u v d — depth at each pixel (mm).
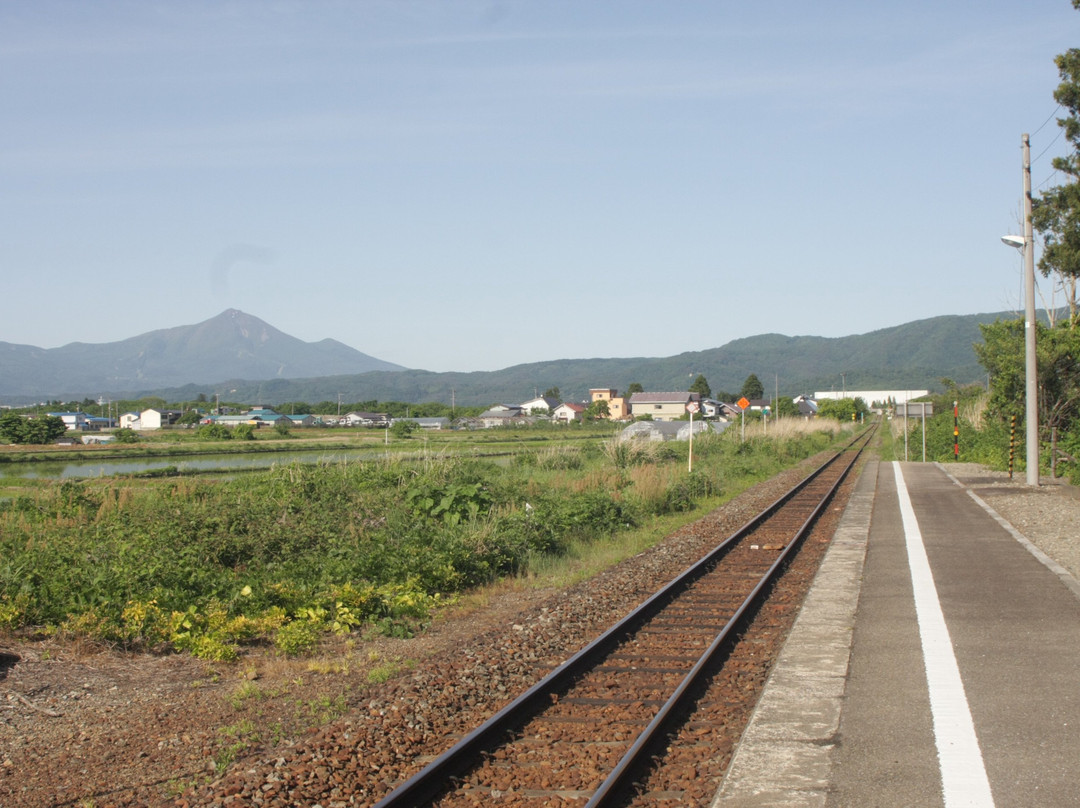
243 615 10086
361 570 12141
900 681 7102
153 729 6676
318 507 16828
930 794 4965
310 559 12938
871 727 6094
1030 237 23047
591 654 8172
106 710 7141
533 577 13258
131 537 14508
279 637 9008
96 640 8938
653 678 7691
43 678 7863
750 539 16422
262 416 153125
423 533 14172
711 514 20641
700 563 13016
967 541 14531
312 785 5512
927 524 16906
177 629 9289
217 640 8852
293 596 10695
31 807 5316
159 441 81125
